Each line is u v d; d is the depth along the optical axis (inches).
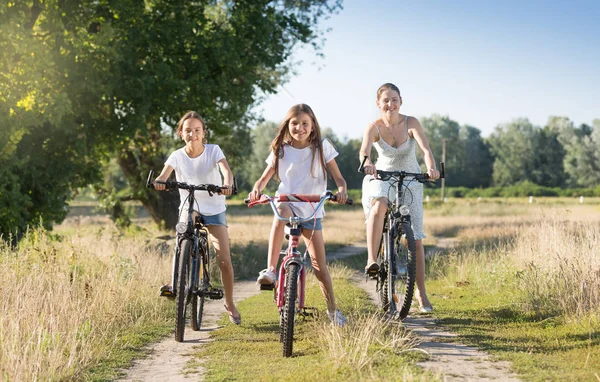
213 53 732.0
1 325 198.4
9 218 545.3
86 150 655.8
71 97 637.9
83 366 191.6
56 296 248.7
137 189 992.2
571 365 176.2
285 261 209.3
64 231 860.6
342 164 4301.2
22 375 169.6
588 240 344.5
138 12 709.9
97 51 625.9
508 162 4694.9
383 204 258.2
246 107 802.8
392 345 194.2
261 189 223.5
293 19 818.2
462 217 1481.3
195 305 248.7
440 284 382.6
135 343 228.4
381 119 262.8
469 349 200.7
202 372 188.4
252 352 210.4
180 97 705.6
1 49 555.8
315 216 212.1
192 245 232.5
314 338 221.5
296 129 218.1
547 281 287.7
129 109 701.3
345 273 466.3
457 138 4982.8
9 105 544.7
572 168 4394.7
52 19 628.4
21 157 593.6
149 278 348.8
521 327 235.1
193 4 794.2
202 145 240.4
